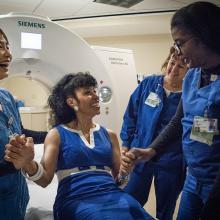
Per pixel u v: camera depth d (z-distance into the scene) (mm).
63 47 2111
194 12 1065
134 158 1503
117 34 4805
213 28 1043
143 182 2033
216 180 1023
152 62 4934
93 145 1479
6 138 1209
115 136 1647
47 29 2053
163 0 3479
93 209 1225
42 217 1481
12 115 1353
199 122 1223
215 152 1196
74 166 1396
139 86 2164
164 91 2012
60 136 1441
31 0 3377
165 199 2002
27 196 1493
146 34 4863
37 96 5301
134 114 2160
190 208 1386
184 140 1349
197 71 1316
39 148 2131
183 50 1135
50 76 2109
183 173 1973
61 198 1343
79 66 2168
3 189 1203
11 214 1243
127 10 3826
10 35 1926
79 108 1505
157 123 1972
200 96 1233
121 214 1211
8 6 3584
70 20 4180
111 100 2328
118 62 2555
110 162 1524
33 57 1997
